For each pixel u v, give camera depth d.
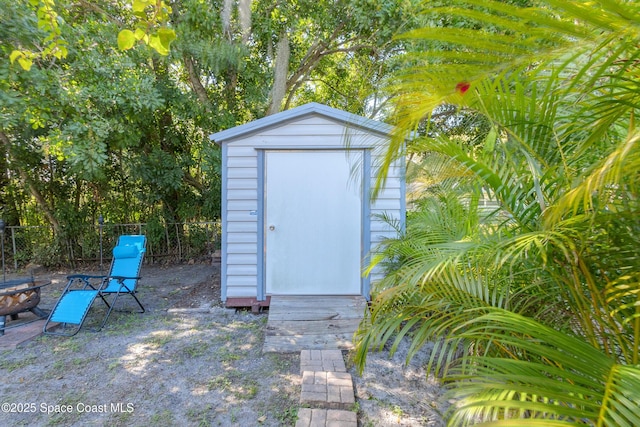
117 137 5.59
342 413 2.20
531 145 1.50
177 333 3.55
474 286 1.61
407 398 2.43
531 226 1.54
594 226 1.20
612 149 1.26
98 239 7.21
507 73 1.09
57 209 6.98
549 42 0.91
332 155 4.29
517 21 0.90
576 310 1.47
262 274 4.30
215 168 6.35
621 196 1.12
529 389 0.99
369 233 4.29
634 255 1.21
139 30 2.01
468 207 1.95
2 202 7.25
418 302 1.76
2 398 2.40
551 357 1.10
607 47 0.97
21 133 5.91
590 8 0.79
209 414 2.24
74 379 2.65
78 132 4.54
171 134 7.12
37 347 3.21
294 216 4.32
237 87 7.43
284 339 3.24
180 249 7.63
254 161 4.28
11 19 3.34
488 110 1.44
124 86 4.98
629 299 1.29
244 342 3.33
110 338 3.42
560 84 1.29
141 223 7.42
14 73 3.62
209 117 6.74
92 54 4.61
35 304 3.82
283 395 2.45
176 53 5.66
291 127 4.26
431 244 2.12
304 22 7.38
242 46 5.87
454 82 1.07
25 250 7.02
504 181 1.53
